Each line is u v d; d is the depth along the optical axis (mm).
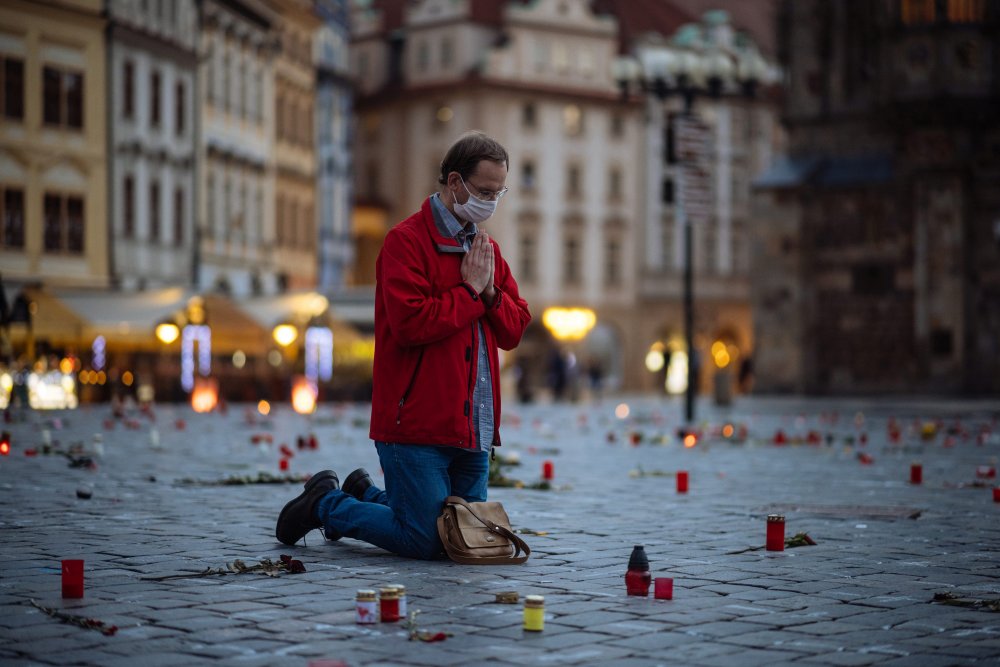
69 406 54406
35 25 61875
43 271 62094
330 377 69125
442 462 12031
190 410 54000
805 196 67562
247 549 12617
